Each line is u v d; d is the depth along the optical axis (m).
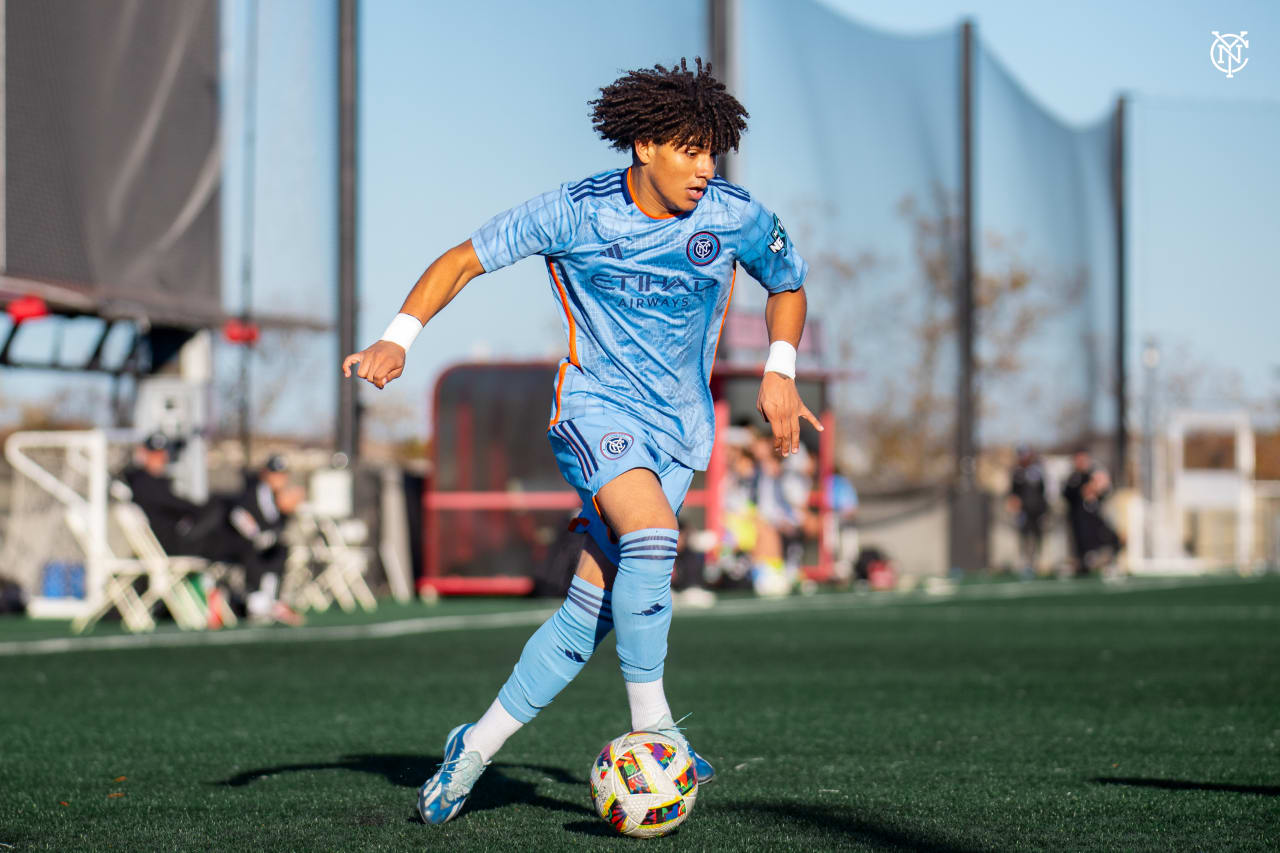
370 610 23.09
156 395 22.03
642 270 5.73
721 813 5.95
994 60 39.34
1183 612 21.16
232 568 21.95
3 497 22.44
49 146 20.12
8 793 6.59
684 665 13.23
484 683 11.70
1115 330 44.06
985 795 6.42
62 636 17.14
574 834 5.50
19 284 19.52
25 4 19.92
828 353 34.28
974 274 37.88
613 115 5.61
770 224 5.97
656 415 5.87
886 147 36.50
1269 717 9.40
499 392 27.50
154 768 7.31
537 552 27.17
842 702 10.27
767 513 28.09
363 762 7.47
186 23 22.28
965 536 36.69
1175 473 42.75
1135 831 5.56
